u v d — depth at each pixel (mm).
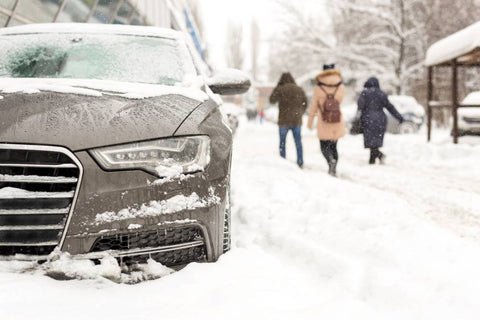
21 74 3355
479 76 24641
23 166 2201
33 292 2068
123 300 2129
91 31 3795
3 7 7375
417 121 19531
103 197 2230
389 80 28391
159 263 2363
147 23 14734
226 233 2783
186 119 2559
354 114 19547
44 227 2195
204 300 2172
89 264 2211
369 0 28000
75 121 2350
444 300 2238
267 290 2307
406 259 2744
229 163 2684
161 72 3354
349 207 4211
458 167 8180
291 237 3242
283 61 32594
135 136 2350
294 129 8438
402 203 4797
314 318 2053
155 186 2311
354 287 2479
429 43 27688
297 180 6082
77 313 1990
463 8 27766
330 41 29609
